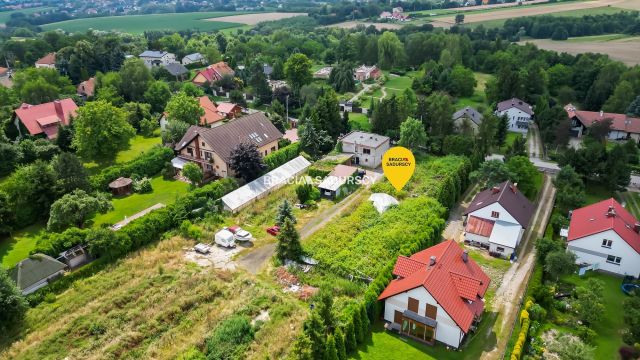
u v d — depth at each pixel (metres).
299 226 62.31
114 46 147.00
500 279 51.62
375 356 40.25
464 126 91.12
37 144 84.94
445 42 162.25
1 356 40.25
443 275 42.81
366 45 173.38
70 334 42.84
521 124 103.81
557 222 59.94
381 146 83.75
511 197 60.78
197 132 76.50
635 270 50.84
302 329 41.59
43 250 51.09
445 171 77.56
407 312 42.59
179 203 61.88
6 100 109.38
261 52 188.75
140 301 46.91
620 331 44.09
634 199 70.88
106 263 53.09
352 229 59.97
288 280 50.44
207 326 43.53
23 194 61.69
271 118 100.12
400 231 58.12
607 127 90.81
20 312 43.84
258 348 40.69
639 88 110.44
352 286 48.31
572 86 127.19
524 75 123.06
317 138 85.12
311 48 188.75
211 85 137.25
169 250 56.34
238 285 49.47
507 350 40.53
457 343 41.22
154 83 118.69
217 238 57.50
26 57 160.25
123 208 67.75
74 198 58.00
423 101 95.56
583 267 52.62
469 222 59.25
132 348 41.34
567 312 46.44
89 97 120.75
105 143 79.69
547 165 84.25
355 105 120.12
